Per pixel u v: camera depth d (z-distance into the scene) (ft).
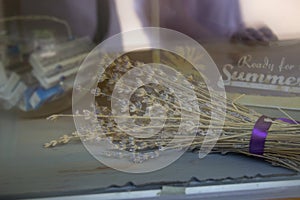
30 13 2.88
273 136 2.73
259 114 2.90
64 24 2.92
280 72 3.09
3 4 2.84
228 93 2.97
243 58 3.10
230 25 3.14
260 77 3.07
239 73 3.05
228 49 3.08
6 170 2.64
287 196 2.50
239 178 2.58
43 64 2.89
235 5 3.13
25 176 2.60
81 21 2.95
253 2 3.15
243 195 2.50
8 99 2.88
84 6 2.94
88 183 2.55
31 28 2.89
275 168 2.69
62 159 2.73
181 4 3.05
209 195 2.49
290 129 2.74
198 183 2.54
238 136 2.78
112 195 2.48
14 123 2.89
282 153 2.74
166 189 2.50
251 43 3.15
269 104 2.95
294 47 3.17
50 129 2.88
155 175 2.62
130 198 2.48
